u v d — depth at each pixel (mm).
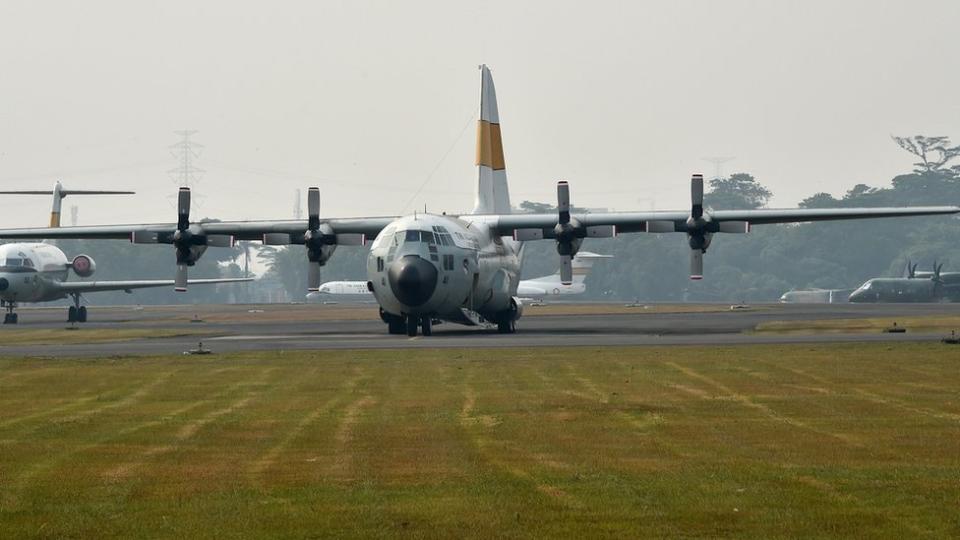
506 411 89000
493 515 55781
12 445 74875
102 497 59812
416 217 191000
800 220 198875
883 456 69312
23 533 52969
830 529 52781
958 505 56812
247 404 94438
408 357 136625
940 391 98625
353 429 80812
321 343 166375
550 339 169375
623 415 86438
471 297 194125
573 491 60688
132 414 89000
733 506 57156
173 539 52000
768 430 79125
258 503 58375
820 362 123375
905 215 197375
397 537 52219
